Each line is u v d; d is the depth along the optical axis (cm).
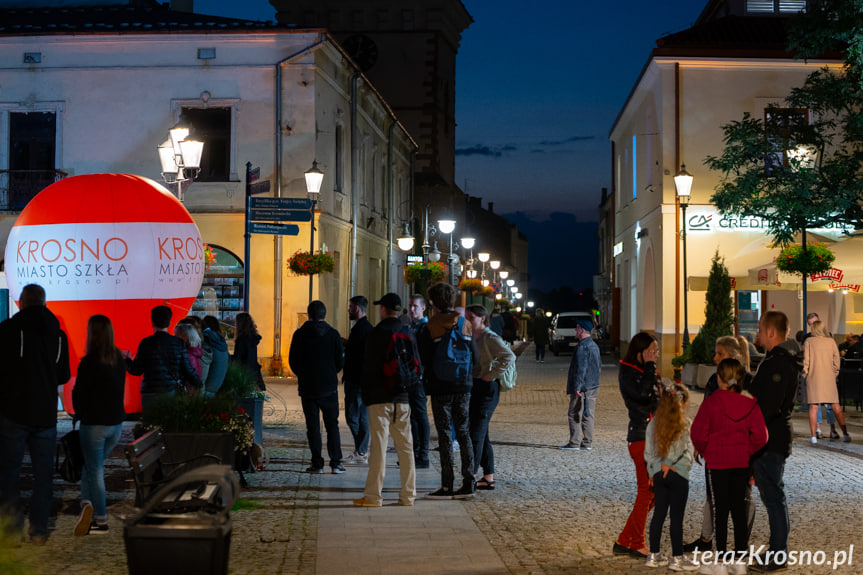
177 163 1598
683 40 2814
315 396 1092
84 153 2728
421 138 5425
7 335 723
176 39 2695
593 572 679
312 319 1102
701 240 2720
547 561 707
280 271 2650
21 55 2738
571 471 1138
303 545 745
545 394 2323
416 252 4772
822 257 2123
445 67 5659
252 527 809
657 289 2842
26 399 723
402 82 5412
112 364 774
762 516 890
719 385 695
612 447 1354
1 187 2719
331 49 2791
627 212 3619
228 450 852
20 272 1256
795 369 695
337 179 3023
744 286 2458
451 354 955
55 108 2730
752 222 2700
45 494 736
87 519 759
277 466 1141
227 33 2667
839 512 899
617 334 4062
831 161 2261
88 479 773
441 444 964
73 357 1260
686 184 2309
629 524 732
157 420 870
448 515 872
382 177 3856
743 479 682
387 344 911
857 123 2141
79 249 1227
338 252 3006
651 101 2955
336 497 955
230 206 2681
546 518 866
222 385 1130
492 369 987
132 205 1258
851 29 2009
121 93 2720
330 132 2867
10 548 438
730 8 3147
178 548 471
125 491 959
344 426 1584
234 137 2689
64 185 1268
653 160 2923
